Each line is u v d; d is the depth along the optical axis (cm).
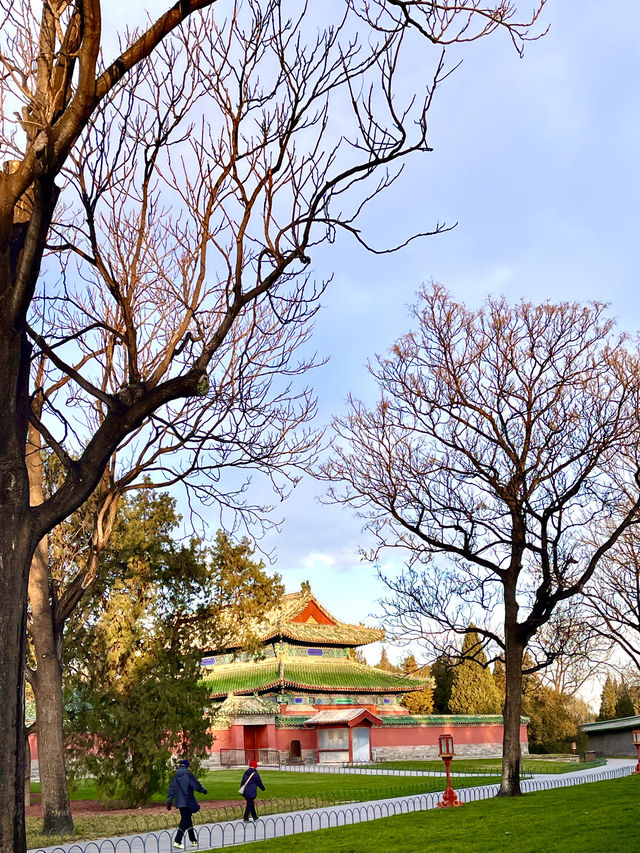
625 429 2695
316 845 1670
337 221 1039
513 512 2644
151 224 1392
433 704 8831
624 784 2898
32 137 945
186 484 1595
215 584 3069
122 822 2352
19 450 885
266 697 6600
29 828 2220
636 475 3033
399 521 2762
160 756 2638
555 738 7056
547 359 2691
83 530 2667
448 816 2072
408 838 1683
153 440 1516
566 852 1373
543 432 2700
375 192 1035
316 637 6869
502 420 2691
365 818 2362
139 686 2706
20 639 848
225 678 7062
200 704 2808
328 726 6206
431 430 2769
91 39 810
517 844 1498
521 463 2631
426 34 943
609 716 9162
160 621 2980
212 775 4938
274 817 2505
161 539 3023
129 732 2683
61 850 1855
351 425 2827
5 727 814
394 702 7144
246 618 3169
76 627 2848
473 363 2723
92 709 2728
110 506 2092
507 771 2592
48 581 2220
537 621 2622
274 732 6309
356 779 4212
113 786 2702
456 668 7700
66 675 2809
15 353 882
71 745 2728
